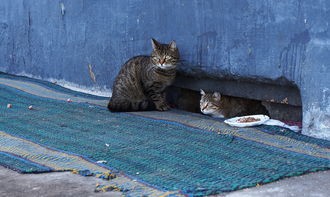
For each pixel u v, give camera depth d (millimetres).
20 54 11781
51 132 6973
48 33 10844
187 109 8703
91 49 9812
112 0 9188
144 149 6082
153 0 8391
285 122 7141
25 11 11391
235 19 7117
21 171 5336
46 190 4859
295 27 6414
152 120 7438
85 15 9828
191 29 7805
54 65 10812
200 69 7770
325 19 6094
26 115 8016
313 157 5605
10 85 10367
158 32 8398
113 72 9422
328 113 6176
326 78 6148
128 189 4777
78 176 5215
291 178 5066
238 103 7891
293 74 6512
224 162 5547
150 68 8125
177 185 4848
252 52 6965
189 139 6414
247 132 6555
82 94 9742
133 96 8422
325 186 4840
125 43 9062
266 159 5602
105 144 6320
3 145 6375
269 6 6668
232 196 4605
